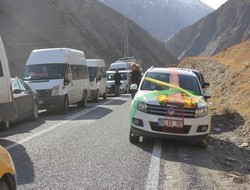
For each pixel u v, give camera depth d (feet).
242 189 22.36
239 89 64.49
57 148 30.73
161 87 35.96
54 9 326.65
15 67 204.03
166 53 520.42
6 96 36.32
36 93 50.85
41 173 23.62
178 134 31.40
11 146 31.42
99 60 88.63
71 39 319.88
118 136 36.63
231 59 145.28
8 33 232.53
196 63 180.86
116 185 21.57
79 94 64.75
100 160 27.12
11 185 15.81
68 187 21.04
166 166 26.27
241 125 43.21
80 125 43.55
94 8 428.15
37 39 260.21
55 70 58.29
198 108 31.81
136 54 446.19
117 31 426.10
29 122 46.80
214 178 24.26
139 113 32.17
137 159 27.76
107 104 73.87
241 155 32.35
